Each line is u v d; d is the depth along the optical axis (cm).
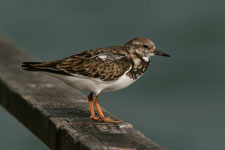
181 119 1520
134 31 2195
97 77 745
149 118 1512
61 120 640
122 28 2225
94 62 746
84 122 640
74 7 2469
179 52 2042
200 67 1925
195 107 1616
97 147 534
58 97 764
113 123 656
